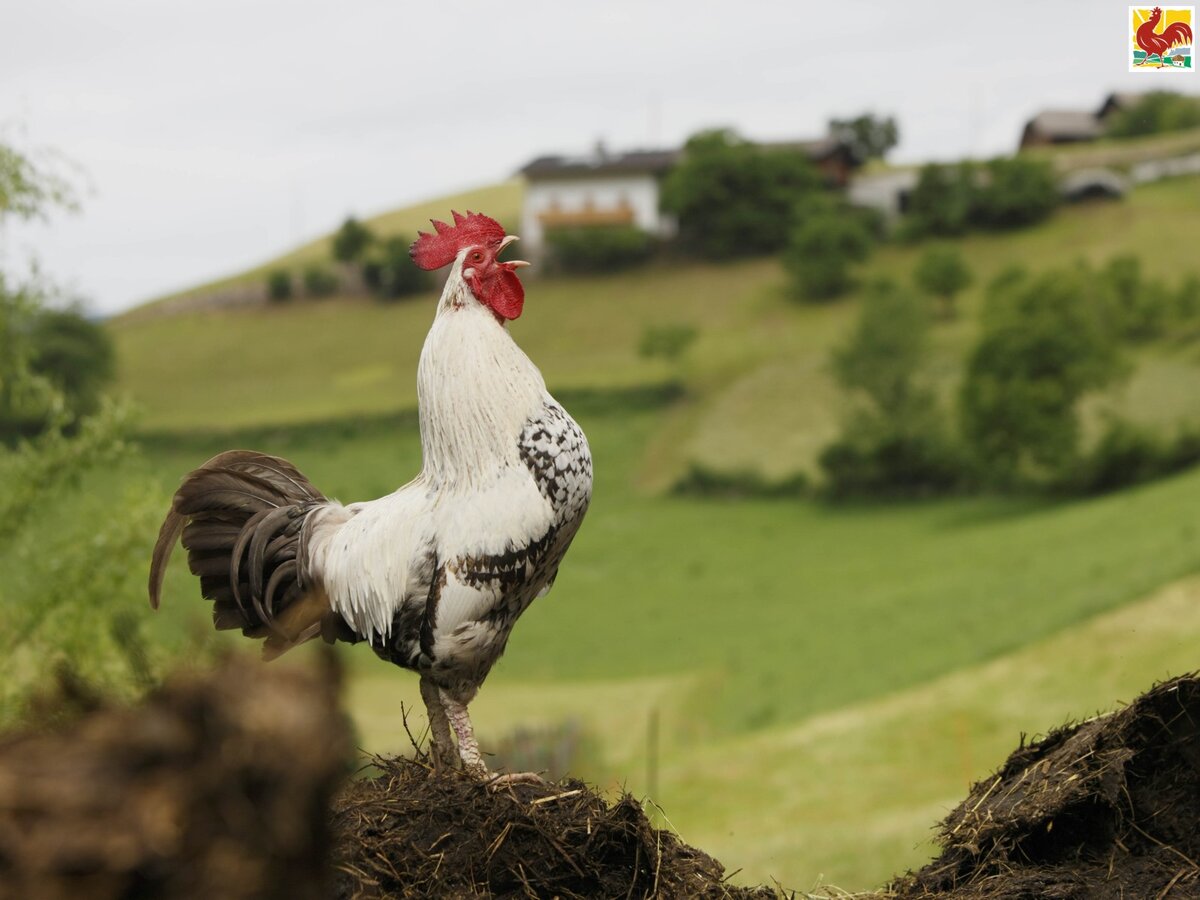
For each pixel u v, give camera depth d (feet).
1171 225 262.67
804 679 117.39
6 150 39.83
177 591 39.73
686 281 287.07
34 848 7.80
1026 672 99.76
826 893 17.40
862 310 212.43
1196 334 213.66
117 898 7.91
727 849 69.15
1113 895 15.20
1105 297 215.92
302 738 8.21
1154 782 16.31
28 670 39.52
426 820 13.99
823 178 320.91
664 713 113.91
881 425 201.26
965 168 285.43
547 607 167.22
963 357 211.41
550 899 13.94
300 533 18.21
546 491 16.66
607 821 14.46
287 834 8.13
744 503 204.23
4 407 44.60
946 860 16.92
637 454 223.10
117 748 8.18
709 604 160.97
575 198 327.26
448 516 16.67
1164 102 349.20
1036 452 186.50
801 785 83.82
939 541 172.35
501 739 90.07
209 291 323.16
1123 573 116.37
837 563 170.91
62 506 42.68
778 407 226.79
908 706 98.94
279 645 18.13
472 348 17.13
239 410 253.44
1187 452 179.83
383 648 17.42
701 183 293.64
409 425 236.63
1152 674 92.38
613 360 256.93
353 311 297.74
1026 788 16.84
